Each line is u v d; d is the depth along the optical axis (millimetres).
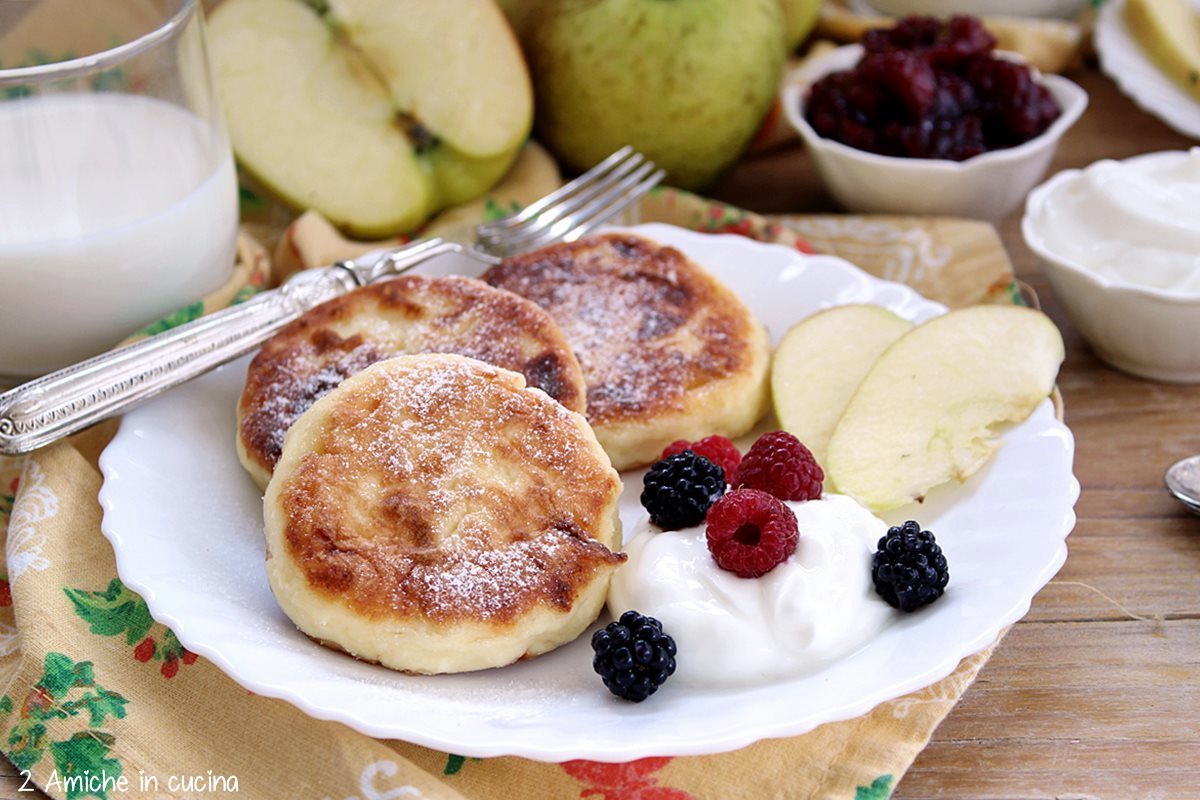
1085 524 560
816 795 471
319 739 477
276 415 539
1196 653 514
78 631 502
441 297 562
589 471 506
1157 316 592
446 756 482
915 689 468
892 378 560
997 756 488
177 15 584
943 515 532
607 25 666
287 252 637
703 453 538
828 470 541
